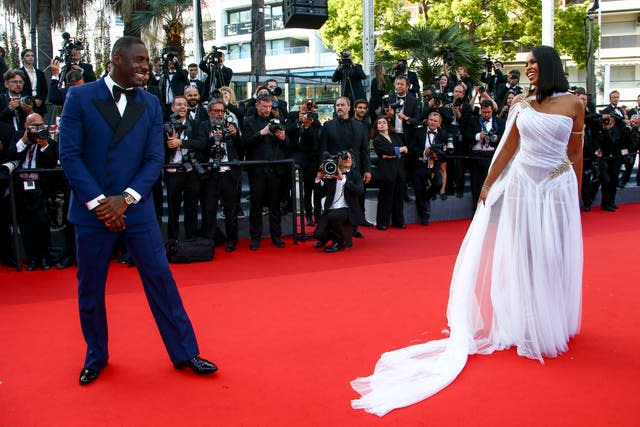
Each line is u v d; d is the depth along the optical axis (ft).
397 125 32.37
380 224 31.12
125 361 13.43
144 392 11.89
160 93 29.53
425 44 53.62
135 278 21.27
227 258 24.57
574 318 14.15
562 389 11.71
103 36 56.95
